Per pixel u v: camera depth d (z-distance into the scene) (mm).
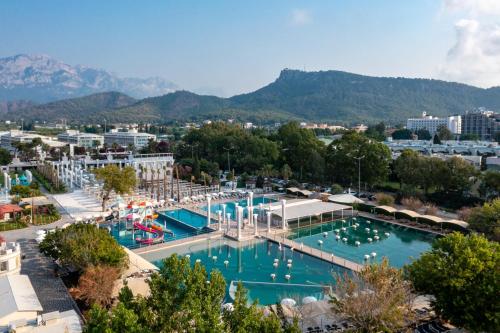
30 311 43000
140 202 105062
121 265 54562
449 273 41688
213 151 185500
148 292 51125
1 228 84875
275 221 95312
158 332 33188
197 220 102312
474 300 39312
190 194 128125
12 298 44812
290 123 186625
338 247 81375
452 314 40906
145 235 89125
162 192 129375
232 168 175500
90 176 138875
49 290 54500
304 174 155375
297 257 75500
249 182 146875
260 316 32656
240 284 35281
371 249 80062
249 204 100750
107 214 97250
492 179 103375
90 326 30656
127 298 35500
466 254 42094
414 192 113562
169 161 160250
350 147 135250
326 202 105312
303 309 46469
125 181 99438
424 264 44469
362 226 96250
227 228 88812
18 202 103625
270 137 196000
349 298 38656
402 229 93562
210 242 83688
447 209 108688
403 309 39500
